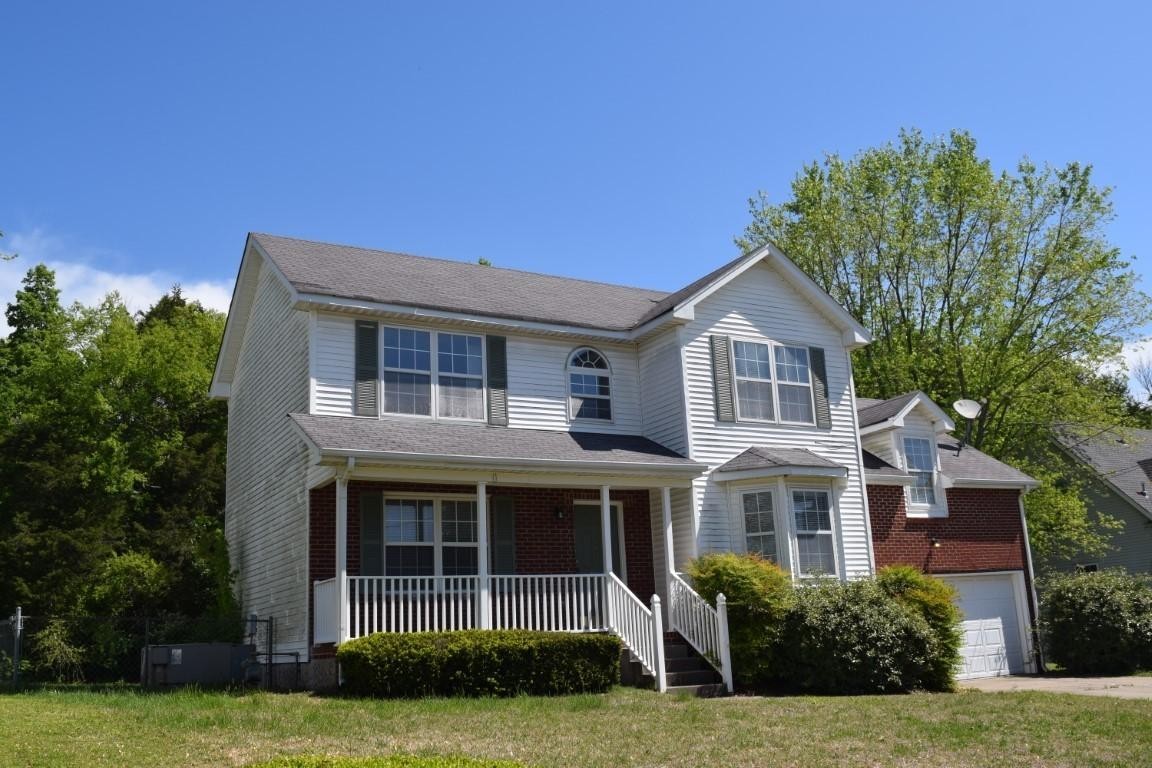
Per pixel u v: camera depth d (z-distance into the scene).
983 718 12.80
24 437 26.88
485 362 19.33
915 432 23.75
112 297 35.28
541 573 18.61
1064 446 33.78
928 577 19.25
